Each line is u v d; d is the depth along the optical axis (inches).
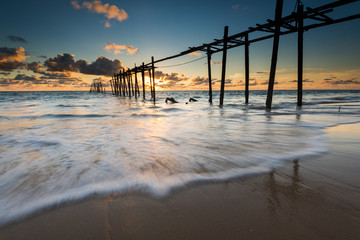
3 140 180.9
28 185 84.0
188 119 335.9
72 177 92.0
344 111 395.2
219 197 71.0
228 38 496.7
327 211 60.7
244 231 52.0
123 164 109.7
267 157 121.0
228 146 151.6
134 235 51.4
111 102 997.2
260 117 336.8
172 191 76.6
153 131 223.1
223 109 506.0
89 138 186.9
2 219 59.9
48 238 51.4
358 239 48.0
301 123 264.5
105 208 65.1
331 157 119.3
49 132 220.8
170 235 51.1
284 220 56.4
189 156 124.5
